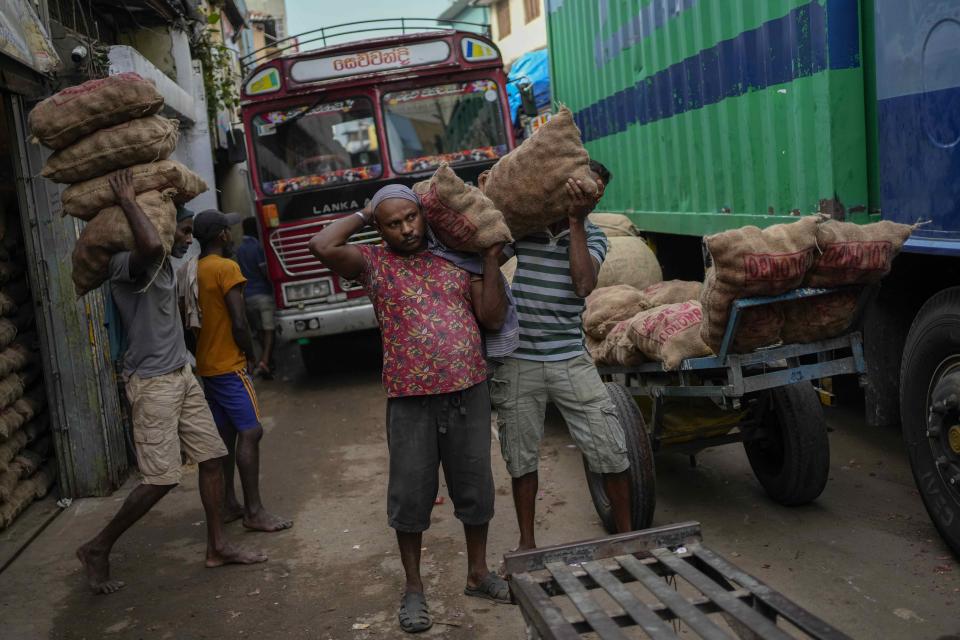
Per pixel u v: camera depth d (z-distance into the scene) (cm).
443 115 883
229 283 484
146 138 394
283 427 757
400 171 878
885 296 467
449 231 351
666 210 752
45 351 565
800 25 481
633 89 802
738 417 460
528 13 3266
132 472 625
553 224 392
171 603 420
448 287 359
